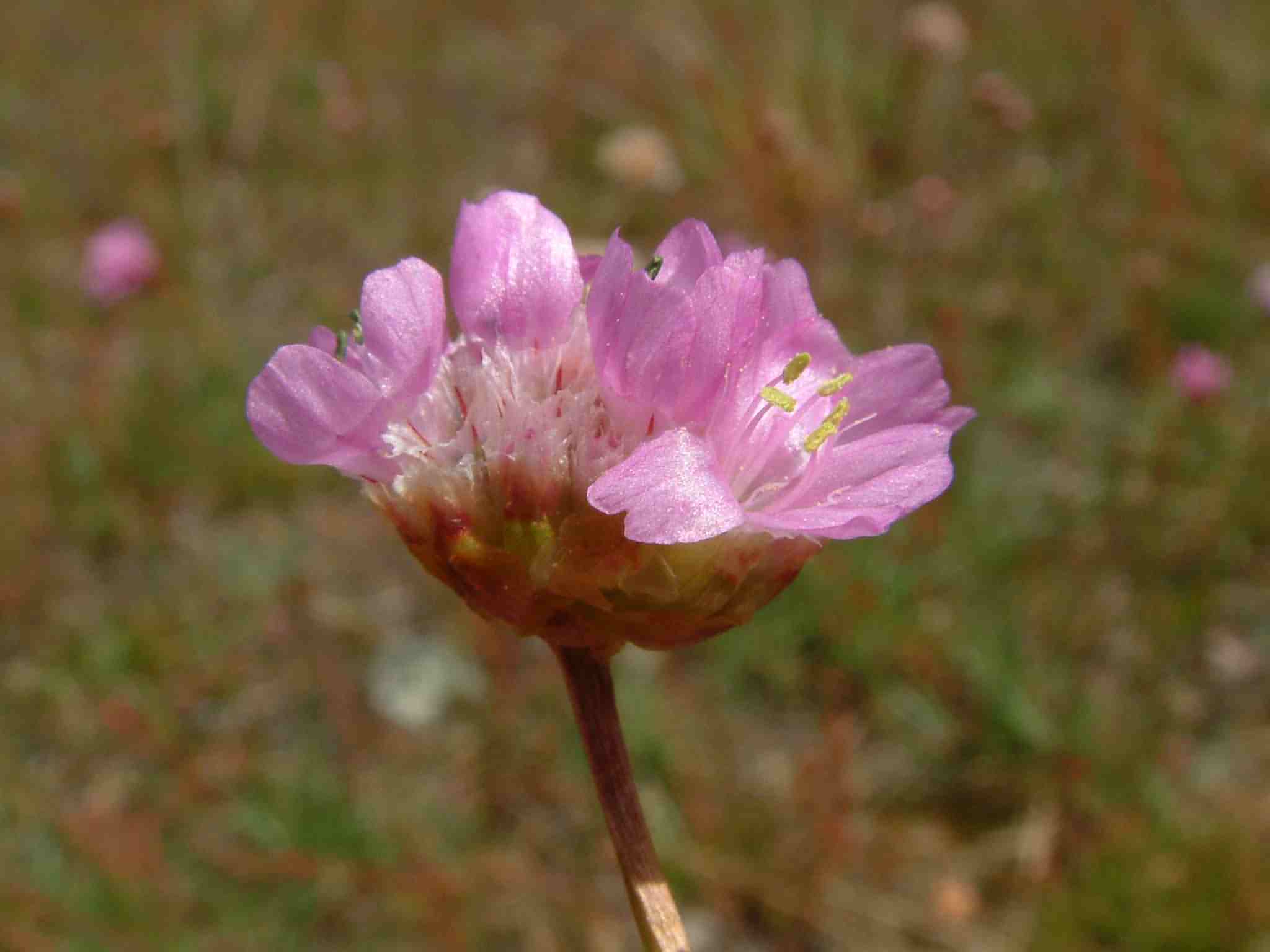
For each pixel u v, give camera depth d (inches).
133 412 6.0
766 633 4.7
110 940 3.9
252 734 4.7
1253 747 4.4
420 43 9.4
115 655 4.9
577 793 4.3
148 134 7.8
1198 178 7.0
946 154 7.5
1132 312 6.1
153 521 5.6
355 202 7.8
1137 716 4.5
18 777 4.5
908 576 4.8
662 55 8.0
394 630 5.0
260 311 7.0
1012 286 6.4
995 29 8.4
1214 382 5.4
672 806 4.2
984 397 5.8
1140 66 7.6
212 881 4.1
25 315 7.0
